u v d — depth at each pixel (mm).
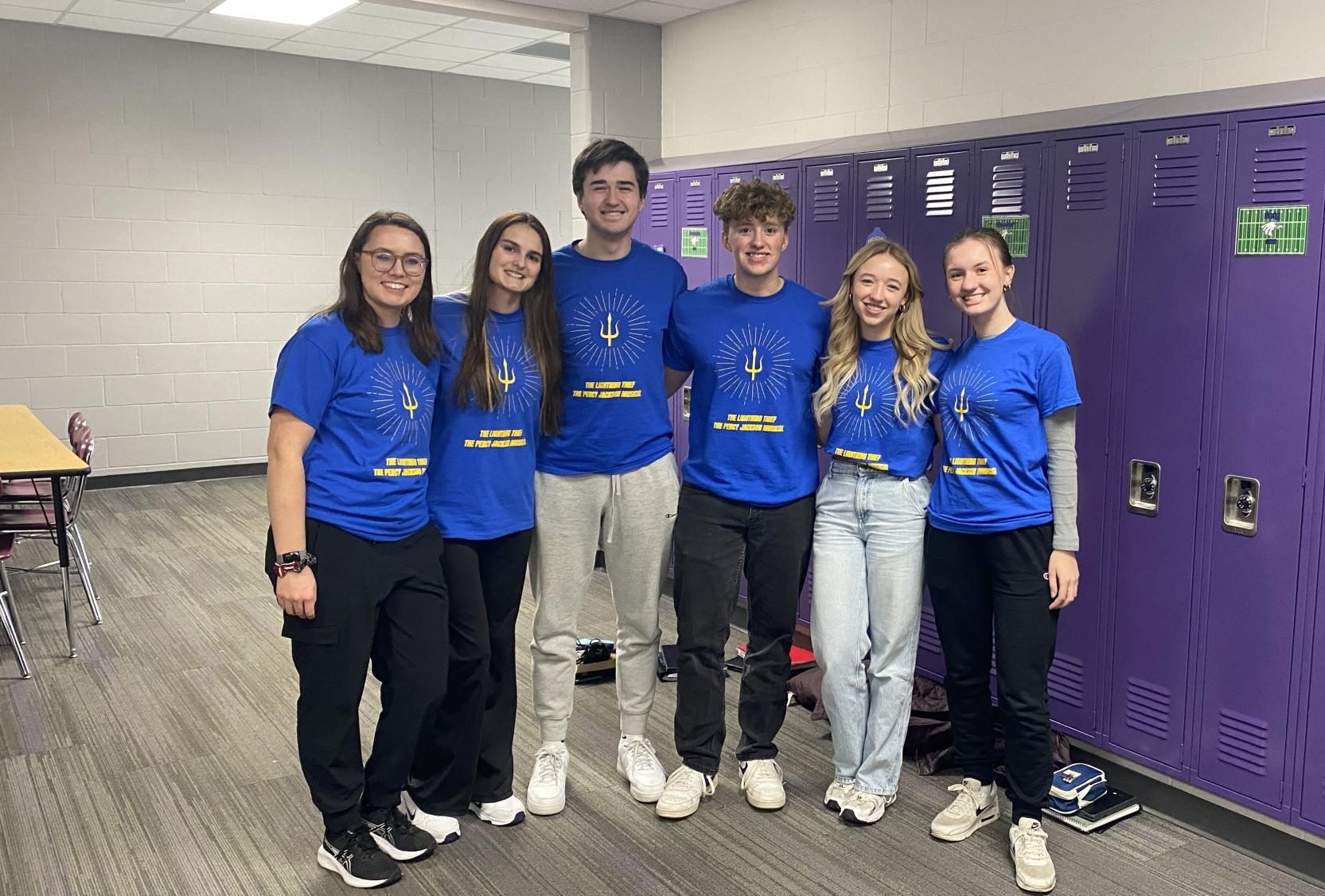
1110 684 3006
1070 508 2488
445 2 4559
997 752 3051
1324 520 2498
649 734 3354
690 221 4461
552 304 2594
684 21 4930
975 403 2512
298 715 2393
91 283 6879
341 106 7609
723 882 2502
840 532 2734
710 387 2727
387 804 2549
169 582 4992
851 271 2609
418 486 2414
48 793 2922
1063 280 3033
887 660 2734
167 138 7000
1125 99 3111
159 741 3271
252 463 7625
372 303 2350
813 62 4250
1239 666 2695
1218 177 2633
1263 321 2576
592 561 2803
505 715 2744
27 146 6570
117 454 7109
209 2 5938
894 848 2664
